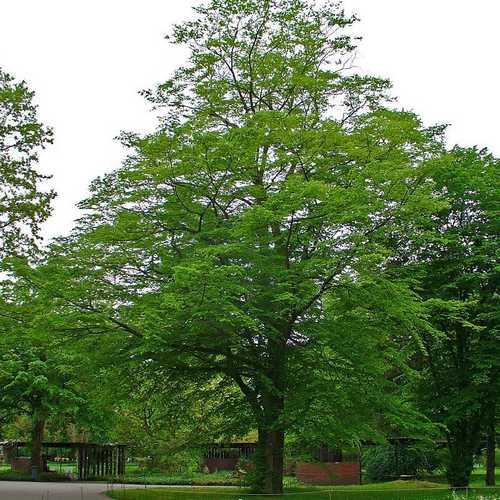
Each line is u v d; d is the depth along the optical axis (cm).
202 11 2320
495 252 2491
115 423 3794
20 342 2028
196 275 1577
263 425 1936
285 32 2297
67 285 1827
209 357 2109
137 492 2280
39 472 3734
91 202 2091
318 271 1798
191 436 2473
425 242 2481
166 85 2309
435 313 2517
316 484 3347
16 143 2189
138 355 1892
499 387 2481
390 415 1914
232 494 2020
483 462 5228
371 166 1747
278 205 1750
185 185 1981
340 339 1861
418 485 2748
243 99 2292
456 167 2628
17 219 2178
